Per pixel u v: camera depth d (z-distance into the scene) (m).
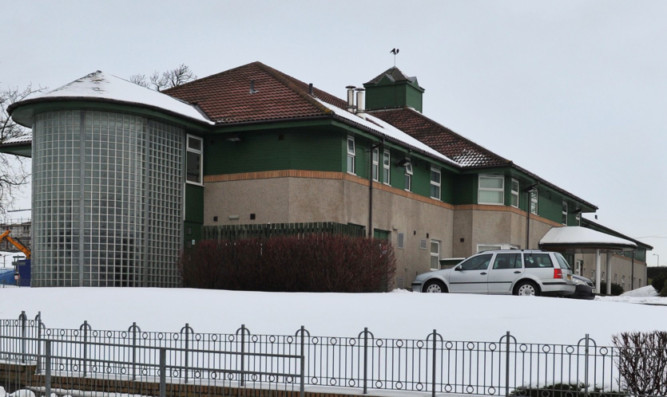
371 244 24.20
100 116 24.91
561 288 23.47
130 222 25.17
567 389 13.36
